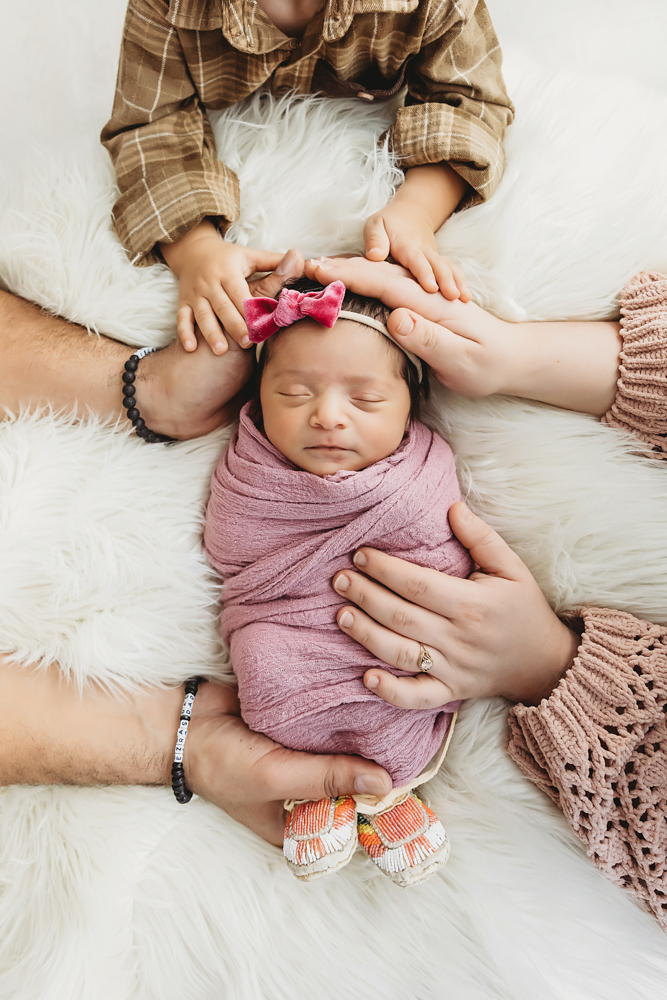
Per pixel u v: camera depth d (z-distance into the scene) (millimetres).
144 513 917
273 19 914
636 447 918
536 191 930
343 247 969
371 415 819
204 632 946
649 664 837
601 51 1323
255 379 962
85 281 941
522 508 935
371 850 826
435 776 943
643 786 821
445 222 956
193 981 830
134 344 970
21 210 963
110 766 898
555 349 882
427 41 941
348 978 825
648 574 901
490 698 944
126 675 916
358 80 1021
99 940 823
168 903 844
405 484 840
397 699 811
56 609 897
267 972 826
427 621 832
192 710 923
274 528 871
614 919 846
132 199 933
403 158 950
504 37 1333
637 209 915
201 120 965
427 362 862
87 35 1294
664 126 955
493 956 819
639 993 808
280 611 864
